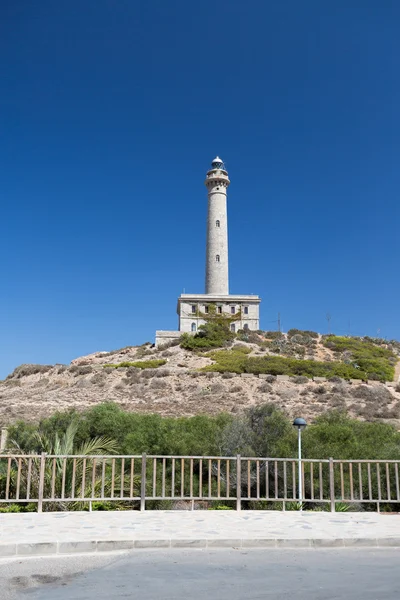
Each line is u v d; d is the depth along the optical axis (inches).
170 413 1946.4
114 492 569.0
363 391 2253.9
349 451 690.8
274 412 830.5
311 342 3260.3
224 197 3607.3
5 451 657.0
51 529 408.2
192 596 268.2
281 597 267.1
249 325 3489.2
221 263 3516.2
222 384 2345.0
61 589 281.3
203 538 386.0
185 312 3457.2
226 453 754.8
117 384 2437.3
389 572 318.7
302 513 498.9
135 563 336.5
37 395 2428.6
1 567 325.4
